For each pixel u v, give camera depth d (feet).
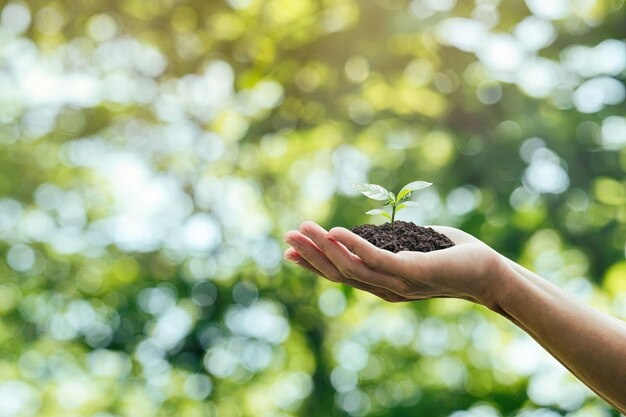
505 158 12.39
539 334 5.16
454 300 15.49
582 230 13.32
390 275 5.06
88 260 17.13
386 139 13.69
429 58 12.31
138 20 13.05
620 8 12.57
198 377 16.66
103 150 16.76
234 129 14.56
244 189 15.64
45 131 16.55
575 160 12.42
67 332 17.19
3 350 17.53
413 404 15.42
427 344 16.25
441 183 12.79
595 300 14.12
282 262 15.48
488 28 11.98
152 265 16.40
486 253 5.12
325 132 14.33
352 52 11.87
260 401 16.93
